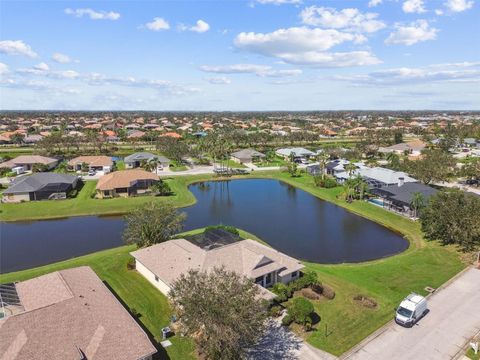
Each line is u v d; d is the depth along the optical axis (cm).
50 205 7950
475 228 5253
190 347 3216
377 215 7500
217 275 3047
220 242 4503
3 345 2600
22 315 2848
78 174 11162
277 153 15575
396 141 18400
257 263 4084
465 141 17462
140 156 12656
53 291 3416
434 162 9425
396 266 4984
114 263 4909
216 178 11269
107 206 7956
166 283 3925
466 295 4150
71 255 5494
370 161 12750
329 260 5362
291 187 10488
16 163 11450
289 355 3130
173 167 12719
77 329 2877
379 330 3488
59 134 15362
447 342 3306
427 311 3819
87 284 3684
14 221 7131
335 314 3753
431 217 5800
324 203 8712
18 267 5062
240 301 2702
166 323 3578
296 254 5591
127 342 2856
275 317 3669
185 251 4378
